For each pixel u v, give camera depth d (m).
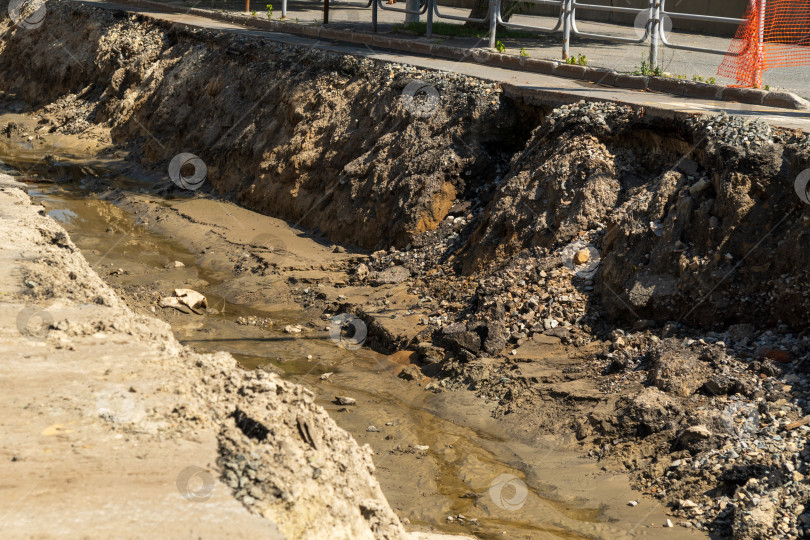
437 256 10.20
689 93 10.74
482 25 17.83
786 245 7.13
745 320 7.25
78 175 15.85
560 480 6.14
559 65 12.66
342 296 9.73
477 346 8.01
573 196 9.18
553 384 7.31
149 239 12.26
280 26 18.67
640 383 6.98
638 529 5.44
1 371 4.42
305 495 3.70
